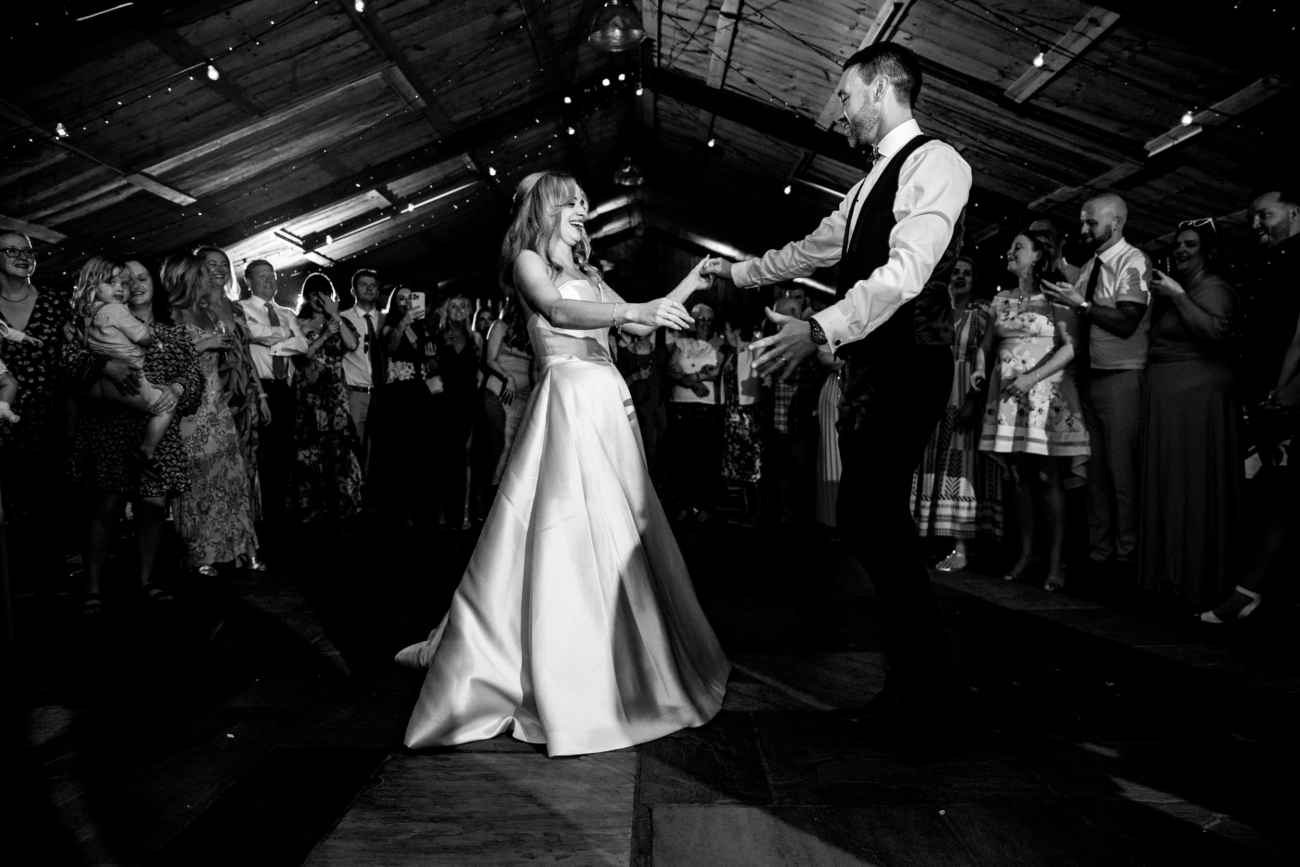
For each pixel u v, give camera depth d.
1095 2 3.99
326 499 5.46
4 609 2.92
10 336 3.60
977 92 5.48
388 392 6.20
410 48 6.37
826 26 5.87
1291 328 3.32
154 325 3.86
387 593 3.93
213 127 5.99
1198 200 5.48
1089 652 2.88
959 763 1.97
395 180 8.81
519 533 2.20
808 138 8.02
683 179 12.62
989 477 4.57
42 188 5.70
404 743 2.11
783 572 4.41
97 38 4.47
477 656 2.13
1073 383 3.85
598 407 2.31
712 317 7.01
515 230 2.46
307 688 2.56
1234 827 1.67
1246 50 3.89
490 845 1.61
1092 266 3.92
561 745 2.01
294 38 5.44
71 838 1.65
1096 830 1.66
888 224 2.04
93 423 3.57
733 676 2.64
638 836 1.64
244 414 4.75
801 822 1.69
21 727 2.24
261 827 1.69
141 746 2.11
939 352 2.06
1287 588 3.28
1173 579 3.53
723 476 6.51
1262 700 2.40
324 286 6.00
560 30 7.23
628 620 2.18
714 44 7.11
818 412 5.55
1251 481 3.69
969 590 3.88
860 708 2.21
